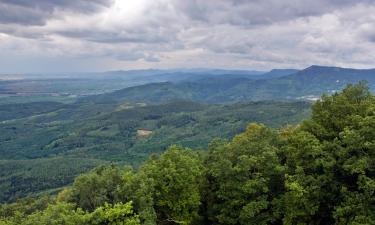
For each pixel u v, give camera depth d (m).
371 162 28.52
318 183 30.45
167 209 34.50
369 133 29.61
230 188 33.47
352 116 32.56
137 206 30.19
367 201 27.83
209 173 35.50
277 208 32.56
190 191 34.03
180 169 33.72
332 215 30.56
